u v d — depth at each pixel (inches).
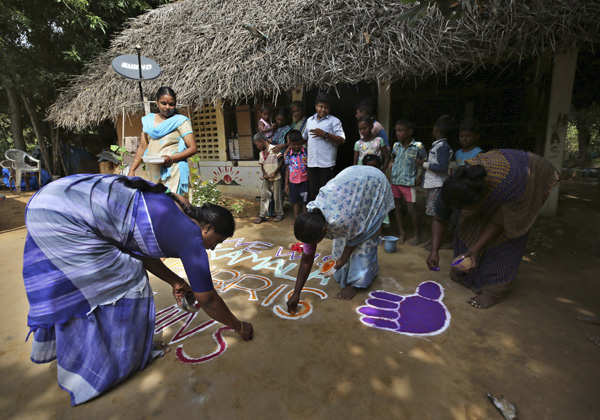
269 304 109.3
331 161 173.0
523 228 94.9
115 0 303.4
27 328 100.8
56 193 67.6
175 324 99.1
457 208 93.7
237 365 81.4
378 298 111.5
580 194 268.2
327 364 81.0
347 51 161.8
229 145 281.7
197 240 71.3
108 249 71.9
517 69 200.7
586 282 119.3
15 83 292.2
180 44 236.5
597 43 140.8
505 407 67.1
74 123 270.8
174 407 69.7
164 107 142.9
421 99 227.5
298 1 189.9
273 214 216.4
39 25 277.4
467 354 83.7
